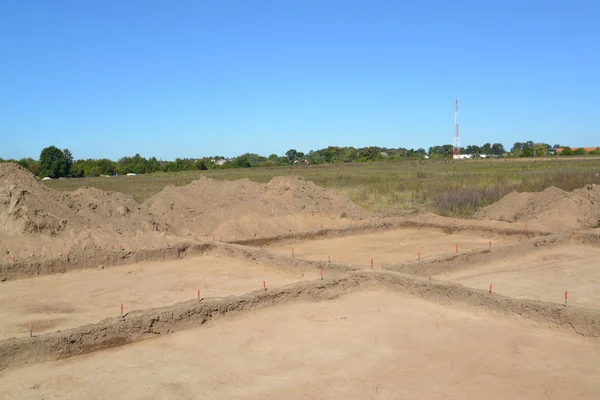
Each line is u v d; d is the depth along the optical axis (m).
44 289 10.91
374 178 38.19
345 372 6.63
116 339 7.75
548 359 6.96
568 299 9.57
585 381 6.28
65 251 12.77
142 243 14.05
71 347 7.39
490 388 6.11
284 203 19.12
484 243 15.84
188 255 14.25
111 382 6.47
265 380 6.44
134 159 82.75
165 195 19.16
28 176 14.62
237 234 16.20
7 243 12.45
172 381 6.47
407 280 10.09
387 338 7.79
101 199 15.43
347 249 15.18
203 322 8.55
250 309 9.09
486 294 8.95
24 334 8.12
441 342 7.60
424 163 70.25
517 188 25.44
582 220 17.41
